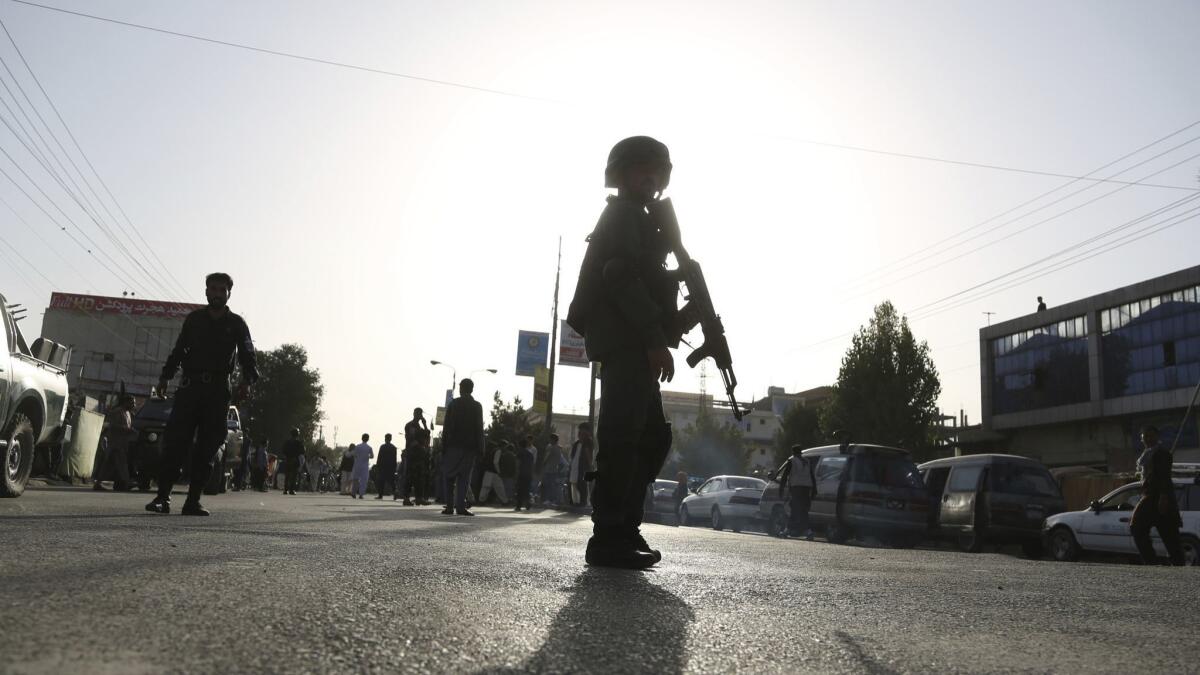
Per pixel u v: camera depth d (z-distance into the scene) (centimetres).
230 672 132
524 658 158
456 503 1259
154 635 153
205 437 662
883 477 1889
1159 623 253
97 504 745
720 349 364
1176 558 1110
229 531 440
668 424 372
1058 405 3956
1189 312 3322
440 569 298
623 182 369
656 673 154
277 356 8056
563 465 2805
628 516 371
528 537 566
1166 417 3438
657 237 361
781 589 297
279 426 7881
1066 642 212
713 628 205
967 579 374
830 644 193
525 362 4522
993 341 4447
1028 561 611
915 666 174
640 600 246
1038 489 1888
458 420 1255
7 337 831
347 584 241
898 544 1928
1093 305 3769
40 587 196
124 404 1636
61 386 955
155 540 349
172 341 4856
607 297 354
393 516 880
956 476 1989
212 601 195
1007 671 173
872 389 3788
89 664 128
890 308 3872
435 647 163
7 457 838
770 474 2177
